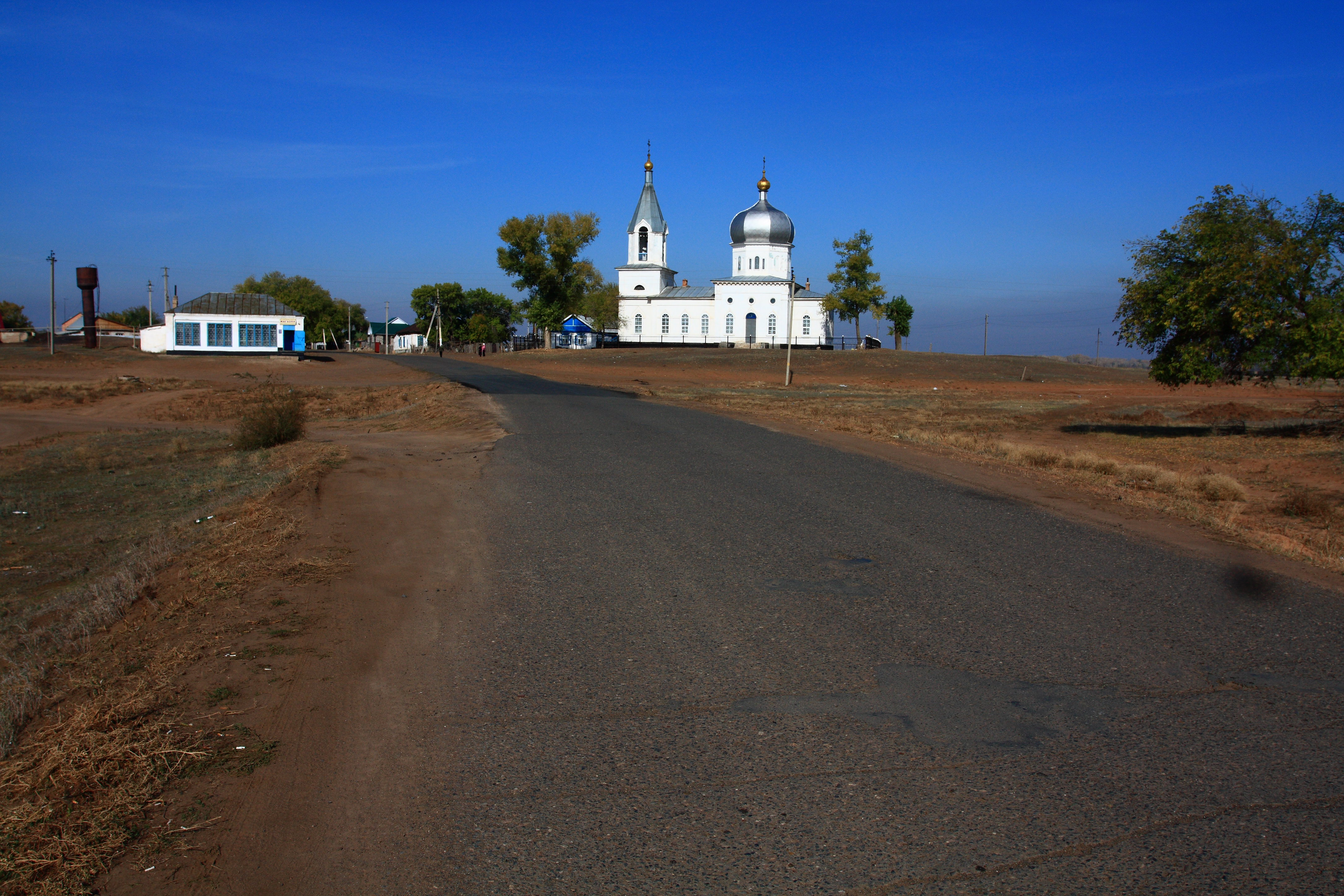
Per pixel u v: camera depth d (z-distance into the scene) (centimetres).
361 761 448
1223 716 496
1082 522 1013
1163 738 468
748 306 9725
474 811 400
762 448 1655
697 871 354
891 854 364
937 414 3575
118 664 588
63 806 407
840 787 418
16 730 496
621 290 10050
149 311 10731
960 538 923
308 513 1059
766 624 651
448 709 508
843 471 1376
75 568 1155
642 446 1661
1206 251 2134
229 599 721
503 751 456
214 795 416
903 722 488
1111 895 337
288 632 639
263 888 349
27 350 6538
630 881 348
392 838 381
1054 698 520
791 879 348
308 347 12312
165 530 1257
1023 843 371
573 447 1650
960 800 406
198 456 2375
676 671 561
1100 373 7069
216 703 518
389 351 11219
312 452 1911
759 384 5647
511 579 774
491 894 342
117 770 435
